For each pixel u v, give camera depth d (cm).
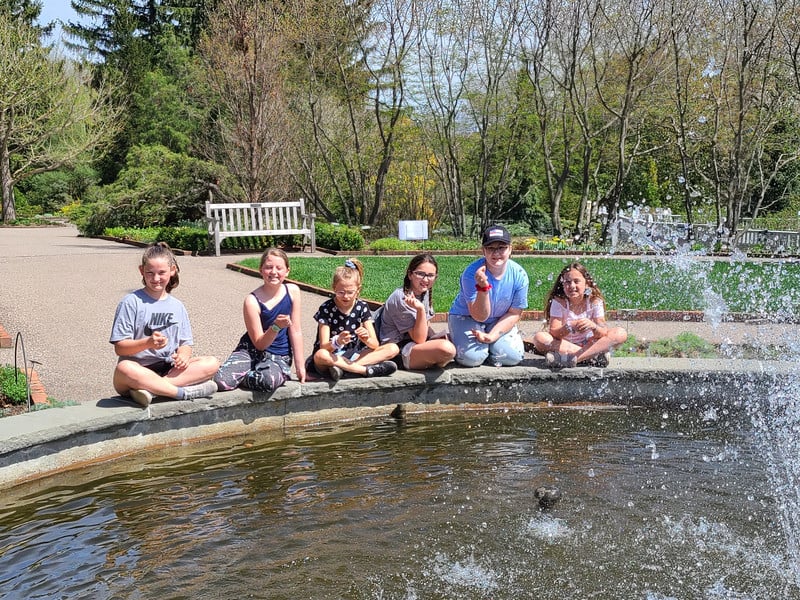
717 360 622
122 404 487
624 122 1945
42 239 2094
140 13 4412
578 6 1897
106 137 3559
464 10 2117
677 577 335
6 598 311
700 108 2086
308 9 2155
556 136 2292
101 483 436
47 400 525
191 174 2184
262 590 318
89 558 346
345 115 2386
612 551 356
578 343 612
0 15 3288
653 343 710
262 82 1777
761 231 1961
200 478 444
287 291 551
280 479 442
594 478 445
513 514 394
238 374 526
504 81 2244
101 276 1148
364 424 553
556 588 323
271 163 1831
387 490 425
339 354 568
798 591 325
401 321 585
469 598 314
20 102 3212
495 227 595
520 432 534
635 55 1878
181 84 3331
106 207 2197
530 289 1048
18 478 430
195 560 344
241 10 1781
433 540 365
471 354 595
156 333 476
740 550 359
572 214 2664
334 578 328
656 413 580
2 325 796
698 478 445
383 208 2420
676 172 2467
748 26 1833
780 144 2156
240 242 1656
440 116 2288
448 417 571
